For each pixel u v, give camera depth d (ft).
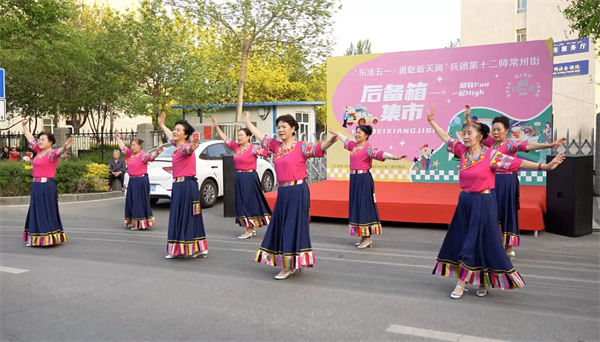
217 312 14.01
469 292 15.71
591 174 24.02
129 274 18.01
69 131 59.82
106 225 28.60
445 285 16.49
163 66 60.18
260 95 79.46
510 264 14.35
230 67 75.10
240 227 27.76
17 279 17.40
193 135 18.72
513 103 32.22
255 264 19.48
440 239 23.86
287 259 16.69
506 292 15.66
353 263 19.48
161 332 12.62
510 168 14.14
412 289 16.06
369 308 14.24
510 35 84.53
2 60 50.65
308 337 12.21
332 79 37.22
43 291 16.05
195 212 19.98
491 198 14.64
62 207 35.88
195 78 60.80
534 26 81.15
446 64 33.88
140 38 60.64
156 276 17.75
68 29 52.06
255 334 12.44
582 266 18.65
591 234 24.18
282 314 13.80
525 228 23.89
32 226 22.25
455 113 33.81
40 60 51.57
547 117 31.37
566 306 14.30
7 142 67.05
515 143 18.03
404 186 33.06
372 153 21.26
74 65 56.18
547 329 12.58
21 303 14.89
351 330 12.61
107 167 43.83
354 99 36.60
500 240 14.49
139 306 14.57
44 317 13.73
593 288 16.01
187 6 60.64
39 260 20.17
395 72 35.35
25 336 12.44
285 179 16.84
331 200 27.96
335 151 37.42
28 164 40.29
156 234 25.93
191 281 17.10
